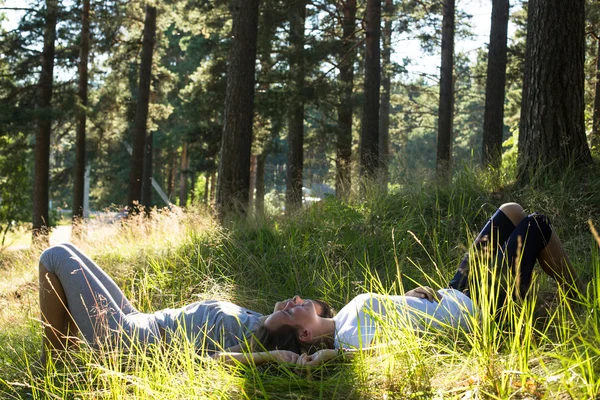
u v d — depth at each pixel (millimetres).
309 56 17281
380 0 15750
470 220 6363
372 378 3090
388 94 28422
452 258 5566
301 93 17516
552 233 3834
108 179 37438
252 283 5688
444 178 7379
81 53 20781
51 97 19516
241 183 11508
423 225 6234
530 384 2717
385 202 6961
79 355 3600
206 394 3078
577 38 7152
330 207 6504
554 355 2682
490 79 16328
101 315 3682
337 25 19531
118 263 6613
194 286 5688
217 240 6430
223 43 20094
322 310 3846
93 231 8531
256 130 21359
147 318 3850
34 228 19375
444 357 3225
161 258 6348
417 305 3639
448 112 21312
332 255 5859
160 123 35438
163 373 3225
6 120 18062
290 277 5574
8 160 22125
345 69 20203
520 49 20719
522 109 7461
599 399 2457
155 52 24078
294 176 18016
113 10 20516
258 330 3648
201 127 20125
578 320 3176
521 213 4152
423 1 23641
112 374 3164
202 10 19797
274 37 18312
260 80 18234
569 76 7113
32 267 7969
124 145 32375
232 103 11586
